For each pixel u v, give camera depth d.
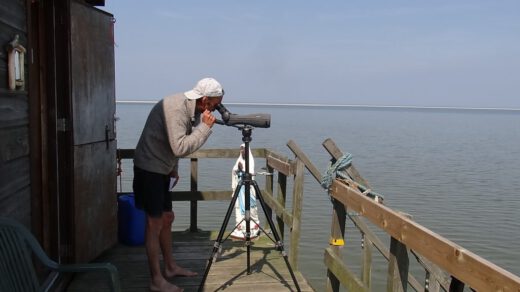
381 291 8.03
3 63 2.76
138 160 3.65
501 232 12.09
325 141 3.66
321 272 8.62
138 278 4.21
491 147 40.03
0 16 2.72
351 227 11.25
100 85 4.43
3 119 2.73
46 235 3.83
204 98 3.53
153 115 3.62
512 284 1.70
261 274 4.37
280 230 5.24
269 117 3.77
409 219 2.48
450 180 20.27
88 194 4.18
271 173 5.77
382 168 23.67
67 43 3.79
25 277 2.46
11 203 2.87
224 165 21.23
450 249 2.08
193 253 4.96
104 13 4.50
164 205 4.00
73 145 3.86
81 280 4.10
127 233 5.06
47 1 3.72
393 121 115.44
